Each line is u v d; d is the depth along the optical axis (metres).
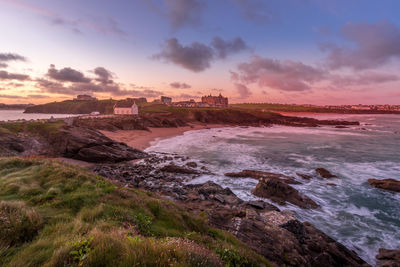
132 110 96.44
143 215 8.39
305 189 22.30
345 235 14.37
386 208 18.14
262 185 20.80
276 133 73.75
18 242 5.25
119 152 34.31
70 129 38.06
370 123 117.69
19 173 12.55
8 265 4.22
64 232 5.78
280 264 9.22
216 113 120.31
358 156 37.38
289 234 11.73
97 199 9.17
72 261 4.06
